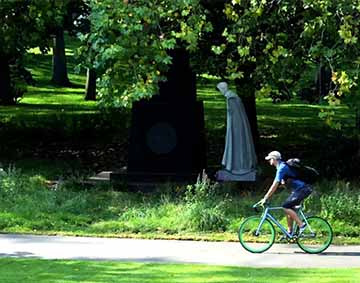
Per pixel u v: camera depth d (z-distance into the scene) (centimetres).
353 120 5444
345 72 2478
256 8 2595
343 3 2506
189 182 3409
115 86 2533
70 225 2788
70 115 5578
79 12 4147
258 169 3516
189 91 3522
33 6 3294
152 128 3516
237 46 2784
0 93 6538
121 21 2491
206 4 3256
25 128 4953
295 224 2352
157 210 2878
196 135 3538
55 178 3641
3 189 3130
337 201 2786
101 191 3278
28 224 2745
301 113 6438
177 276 1883
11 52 4156
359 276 1872
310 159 3888
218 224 2691
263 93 2831
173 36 2595
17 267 2034
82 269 2000
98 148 4522
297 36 2784
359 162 3531
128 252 2311
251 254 2280
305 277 1853
